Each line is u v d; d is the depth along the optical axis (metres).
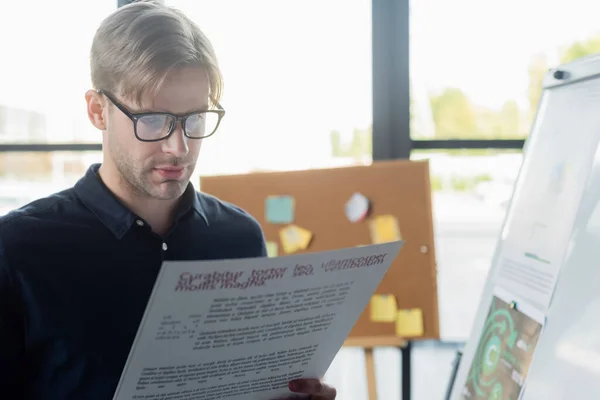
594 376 0.86
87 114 0.98
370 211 2.13
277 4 2.38
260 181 2.18
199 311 0.75
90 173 1.05
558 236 1.08
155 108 0.90
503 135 2.41
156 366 0.78
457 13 2.38
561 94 1.23
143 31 0.89
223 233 1.14
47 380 0.96
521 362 1.07
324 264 0.81
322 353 0.91
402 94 2.38
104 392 0.97
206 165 2.39
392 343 2.12
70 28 2.42
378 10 2.36
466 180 2.45
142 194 1.02
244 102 2.39
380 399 2.53
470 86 2.40
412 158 2.43
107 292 0.99
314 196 2.16
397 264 2.12
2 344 0.91
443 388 2.55
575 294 0.97
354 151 2.42
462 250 2.55
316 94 2.40
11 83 2.44
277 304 0.81
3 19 2.41
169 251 1.05
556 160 1.17
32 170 2.48
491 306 1.28
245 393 0.89
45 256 0.96
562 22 2.36
